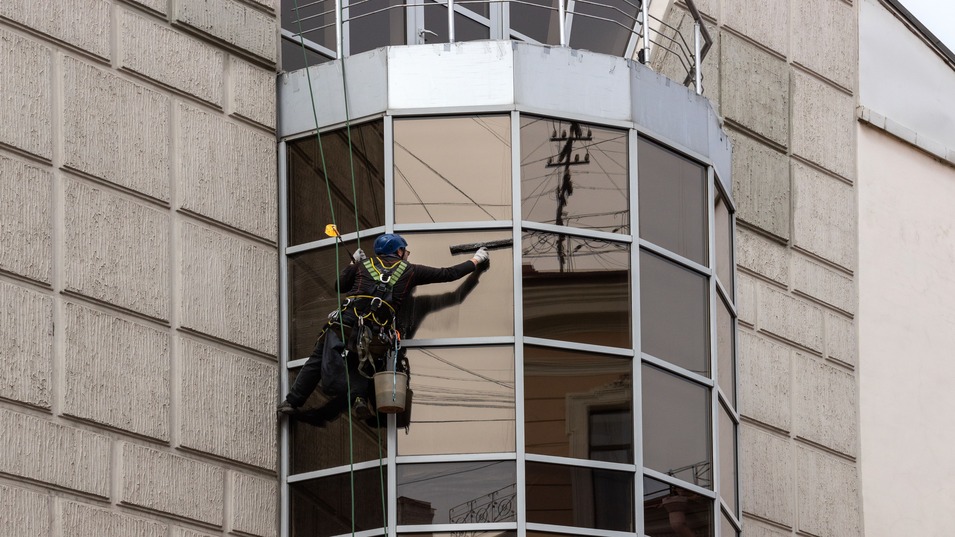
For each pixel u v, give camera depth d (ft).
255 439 95.61
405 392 92.84
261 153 101.04
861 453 119.65
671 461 97.66
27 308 88.43
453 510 92.32
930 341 126.21
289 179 101.45
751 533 110.83
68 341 89.40
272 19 104.32
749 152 120.26
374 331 92.38
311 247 99.40
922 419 123.44
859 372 121.70
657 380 98.58
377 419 94.17
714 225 105.29
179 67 98.53
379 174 98.27
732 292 109.60
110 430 89.86
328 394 95.20
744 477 111.75
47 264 89.81
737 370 108.47
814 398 118.11
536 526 92.17
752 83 122.42
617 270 98.37
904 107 132.26
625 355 96.94
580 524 93.04
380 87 99.71
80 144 92.79
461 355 94.94
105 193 93.20
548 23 118.62
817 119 125.80
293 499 95.81
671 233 102.12
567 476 93.66
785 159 122.52
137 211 94.22
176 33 99.04
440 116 99.04
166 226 95.30
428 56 99.96
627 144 101.04
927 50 135.85
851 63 129.80
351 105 100.37
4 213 88.89
